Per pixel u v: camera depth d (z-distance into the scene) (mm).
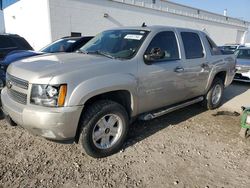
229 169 3422
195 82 4984
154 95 4070
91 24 17250
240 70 9570
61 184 2994
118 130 3707
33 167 3299
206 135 4469
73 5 15945
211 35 33500
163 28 4387
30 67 3361
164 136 4363
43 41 16297
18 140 4008
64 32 15836
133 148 3891
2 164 3330
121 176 3186
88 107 3369
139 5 20906
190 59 4766
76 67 3250
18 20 20359
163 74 4105
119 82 3445
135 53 3820
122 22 19578
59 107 3002
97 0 17281
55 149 3770
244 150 3967
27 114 3059
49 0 14867
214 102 5938
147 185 3031
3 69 6129
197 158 3674
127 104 3805
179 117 5344
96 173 3229
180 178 3186
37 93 3037
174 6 25891
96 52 4121
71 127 3119
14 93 3412
